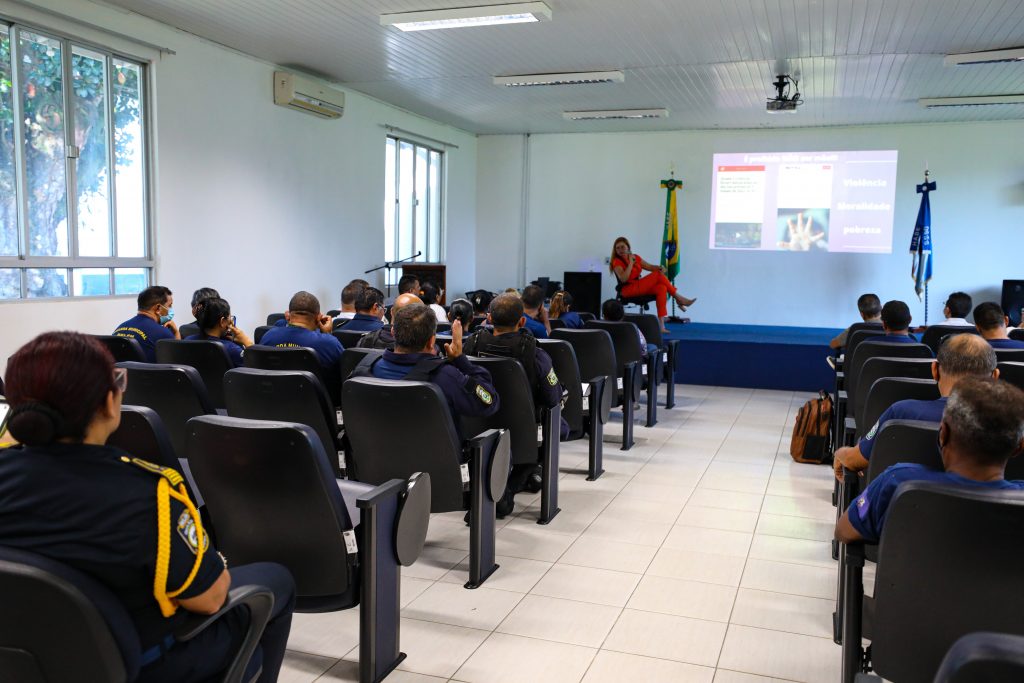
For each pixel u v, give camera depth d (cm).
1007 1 562
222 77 725
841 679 231
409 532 232
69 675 118
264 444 189
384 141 1005
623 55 743
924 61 739
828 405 497
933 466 217
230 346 402
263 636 171
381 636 227
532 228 1248
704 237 1159
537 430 362
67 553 118
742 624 271
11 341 541
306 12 625
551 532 362
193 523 129
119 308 631
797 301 1126
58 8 557
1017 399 161
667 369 695
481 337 364
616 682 231
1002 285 1032
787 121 1070
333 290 918
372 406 261
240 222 760
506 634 261
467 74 837
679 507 405
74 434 123
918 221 1007
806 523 381
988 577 149
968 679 93
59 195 581
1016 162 1023
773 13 602
